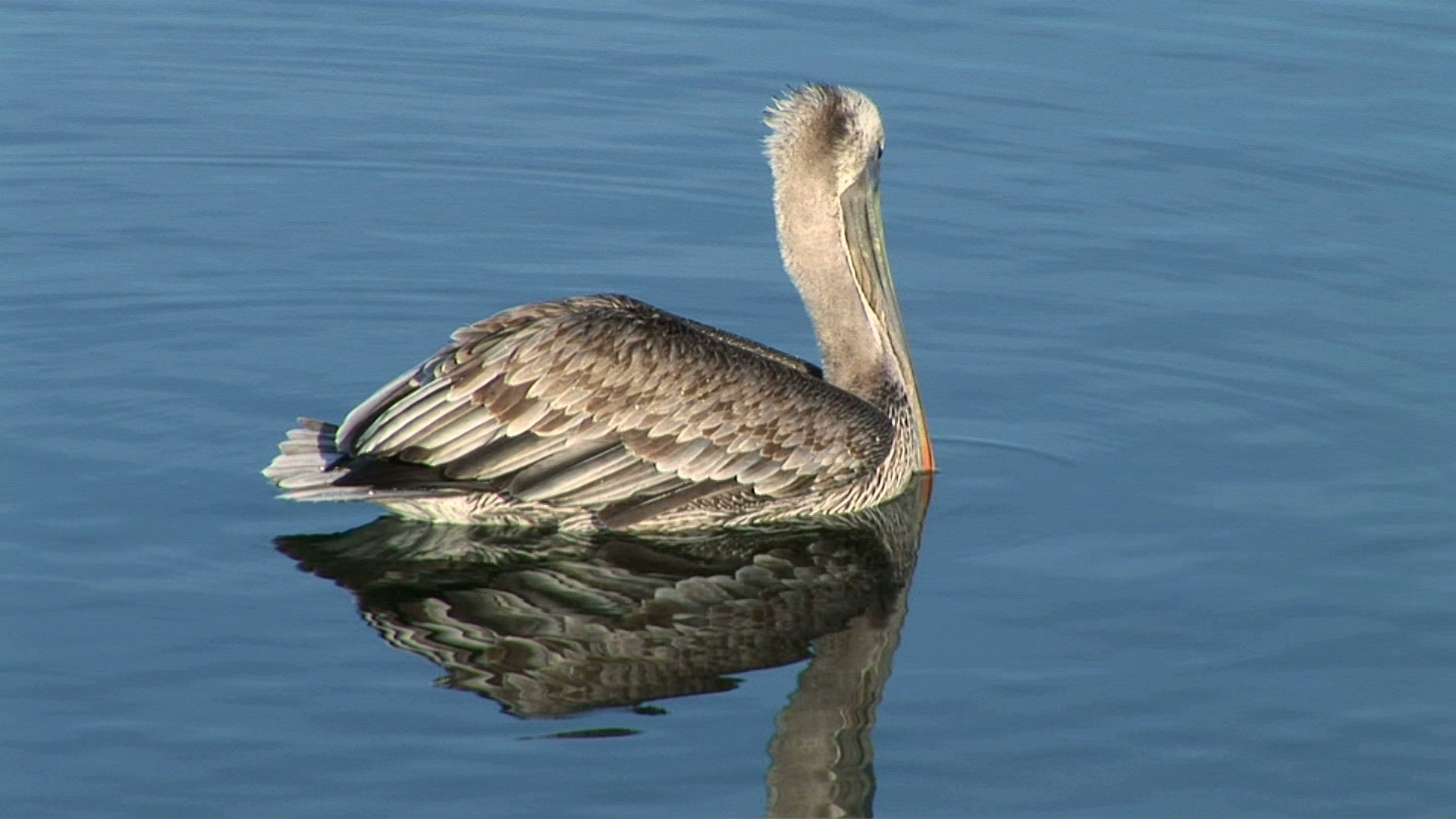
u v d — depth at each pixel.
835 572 13.29
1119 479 14.55
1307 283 17.80
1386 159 20.00
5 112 20.84
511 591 12.80
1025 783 10.73
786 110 14.80
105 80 21.77
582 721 11.14
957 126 20.81
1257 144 20.36
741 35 23.11
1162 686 11.73
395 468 13.14
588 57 22.52
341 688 11.39
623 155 20.34
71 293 17.17
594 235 18.80
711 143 20.56
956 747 11.03
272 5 24.06
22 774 10.43
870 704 11.48
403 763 10.63
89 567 12.67
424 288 17.67
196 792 10.31
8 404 15.01
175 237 18.45
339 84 21.89
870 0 24.16
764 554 13.59
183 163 20.03
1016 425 15.45
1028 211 19.23
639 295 17.59
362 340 16.67
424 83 21.92
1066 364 16.45
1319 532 13.68
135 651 11.67
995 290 17.75
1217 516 13.95
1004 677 11.80
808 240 14.87
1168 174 19.86
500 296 17.56
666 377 13.66
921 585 13.03
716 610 12.64
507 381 13.27
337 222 18.94
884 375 14.90
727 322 17.11
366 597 12.53
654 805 10.31
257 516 13.52
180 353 16.20
